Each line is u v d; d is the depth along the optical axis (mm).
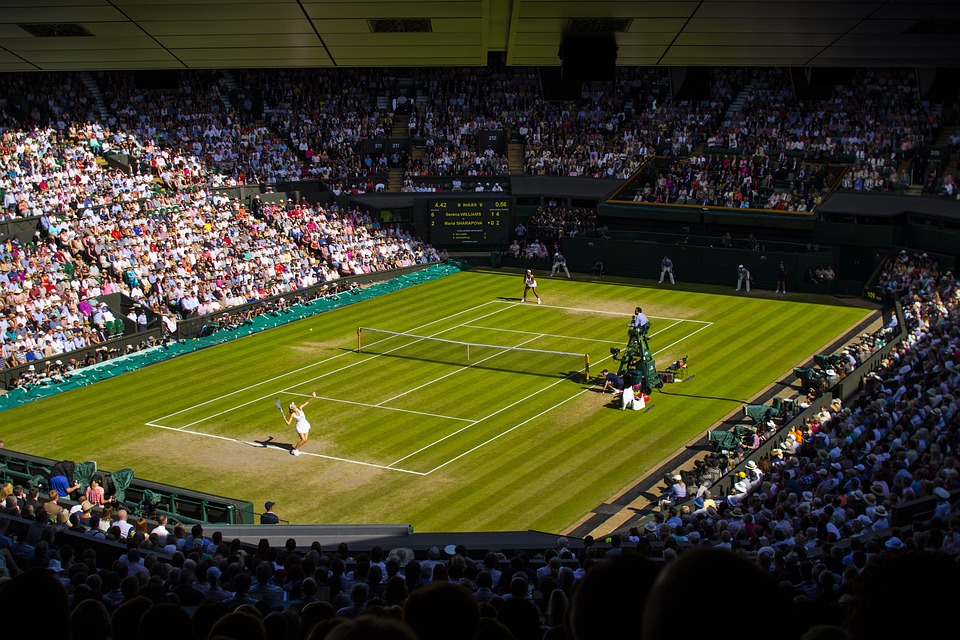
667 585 2719
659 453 42688
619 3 15664
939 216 71625
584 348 59469
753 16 16453
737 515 31062
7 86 80875
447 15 16328
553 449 43312
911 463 33750
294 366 56594
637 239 83688
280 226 79438
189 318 63594
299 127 90688
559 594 7398
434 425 46500
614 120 91375
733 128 87062
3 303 58094
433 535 29844
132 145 80562
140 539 25250
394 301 72562
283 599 18500
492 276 81125
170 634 5410
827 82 24781
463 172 89688
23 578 4301
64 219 68250
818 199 78562
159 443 44688
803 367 55156
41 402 51031
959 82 22906
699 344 60375
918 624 3221
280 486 39719
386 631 2994
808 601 7715
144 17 16016
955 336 47344
